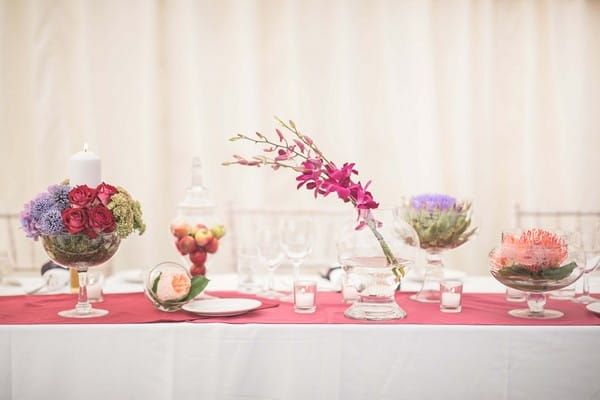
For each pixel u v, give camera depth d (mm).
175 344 1422
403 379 1408
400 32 3426
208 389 1417
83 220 1460
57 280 1917
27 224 1495
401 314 1504
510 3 3502
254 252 1917
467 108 3447
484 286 1988
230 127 3412
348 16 3396
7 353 1411
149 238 3398
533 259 1463
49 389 1416
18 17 3357
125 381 1421
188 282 1567
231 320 1461
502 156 3549
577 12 3447
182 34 3404
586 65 3445
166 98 3428
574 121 3457
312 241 1802
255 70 3379
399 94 3430
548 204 3543
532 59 3488
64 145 3375
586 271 1720
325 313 1551
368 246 1498
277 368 1417
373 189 3459
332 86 3420
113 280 2125
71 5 3357
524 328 1402
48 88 3350
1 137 3367
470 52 3480
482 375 1405
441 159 3498
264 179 3414
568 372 1399
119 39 3381
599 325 1419
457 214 1725
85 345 1415
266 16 3416
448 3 3451
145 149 3385
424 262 1807
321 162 1554
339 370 1406
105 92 3381
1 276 2016
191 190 1806
